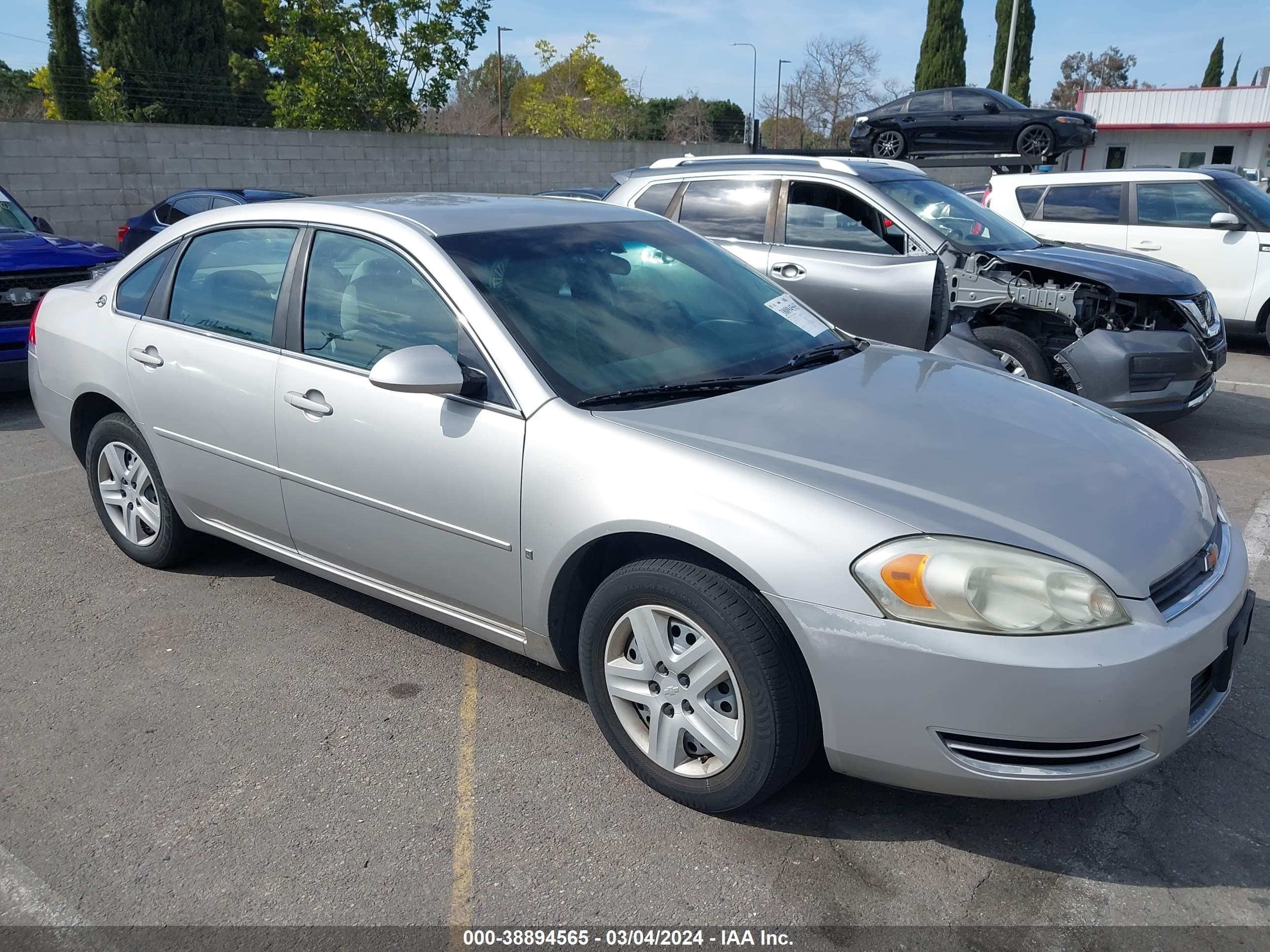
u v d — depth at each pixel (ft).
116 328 13.87
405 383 9.40
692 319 11.39
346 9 76.54
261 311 12.08
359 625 12.91
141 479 14.26
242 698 11.13
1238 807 9.13
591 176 76.43
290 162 60.64
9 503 17.70
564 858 8.51
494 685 11.38
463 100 152.35
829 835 8.77
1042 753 7.53
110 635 12.65
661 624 8.86
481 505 9.82
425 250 10.69
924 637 7.52
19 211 29.22
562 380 9.74
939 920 7.78
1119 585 7.68
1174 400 20.45
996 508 8.07
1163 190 32.30
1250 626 12.55
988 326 22.31
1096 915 7.82
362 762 9.92
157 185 55.67
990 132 54.65
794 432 9.15
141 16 73.87
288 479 11.69
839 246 21.30
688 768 8.98
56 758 10.02
